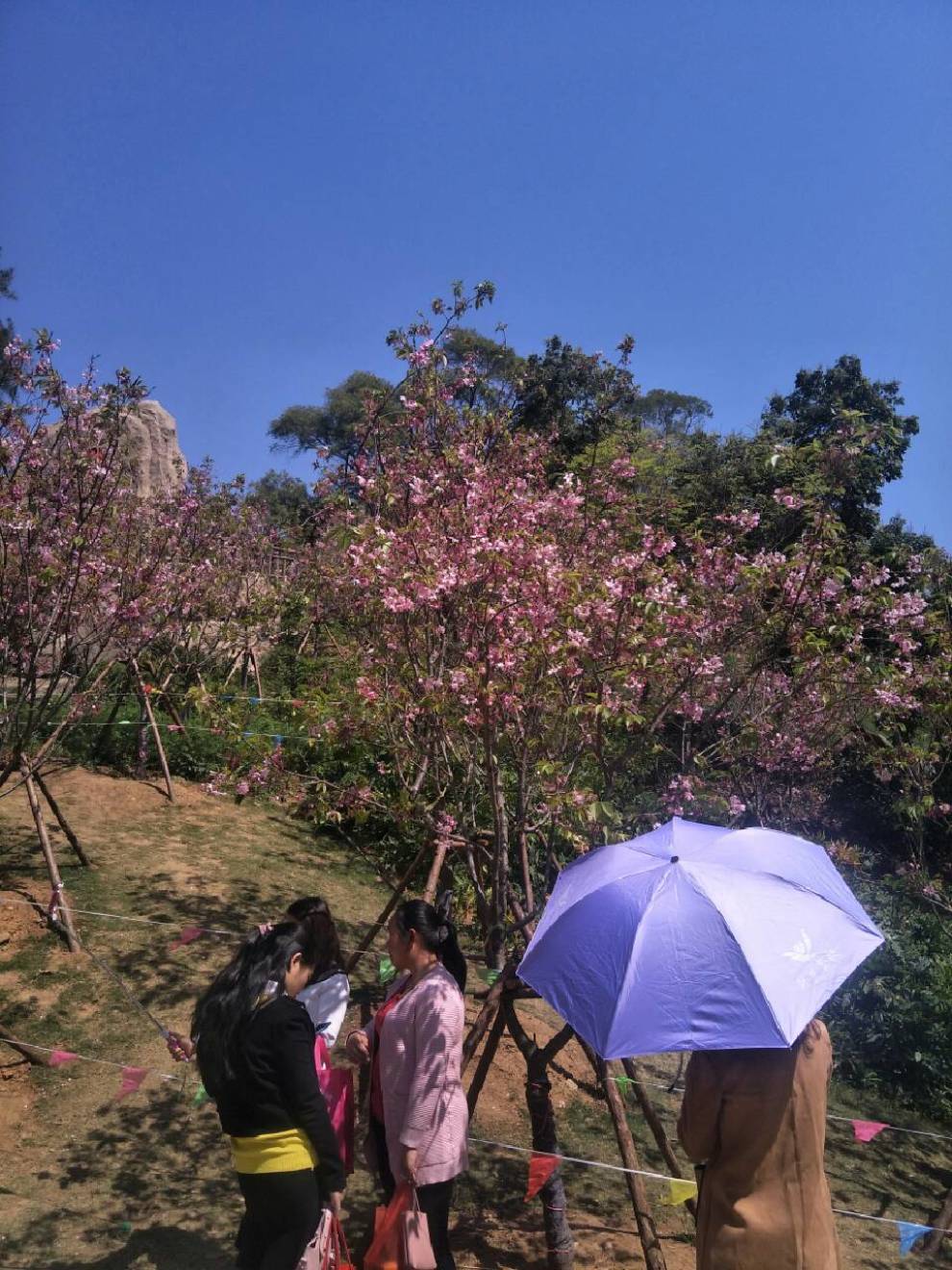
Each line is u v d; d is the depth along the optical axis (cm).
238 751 629
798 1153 271
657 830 339
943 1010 732
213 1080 302
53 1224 394
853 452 586
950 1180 584
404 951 346
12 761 664
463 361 682
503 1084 570
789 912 288
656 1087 616
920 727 888
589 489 680
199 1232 402
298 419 4544
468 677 468
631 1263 428
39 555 650
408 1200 319
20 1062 504
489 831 553
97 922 670
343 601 639
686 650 527
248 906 754
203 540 945
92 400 670
